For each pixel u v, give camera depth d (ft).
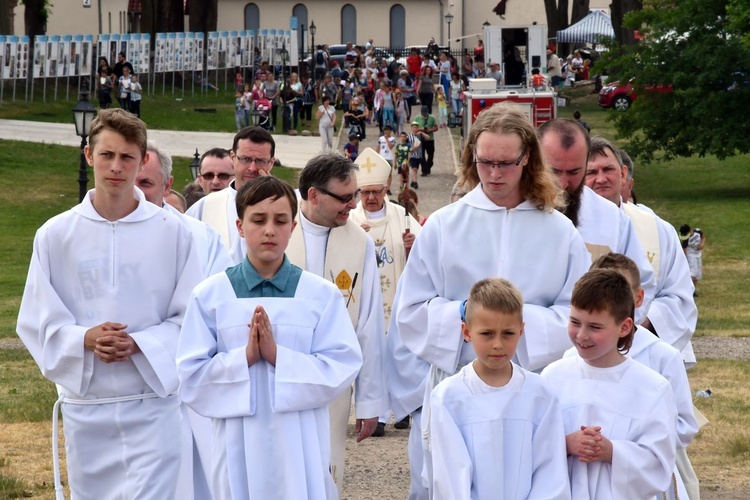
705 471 28.30
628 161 24.97
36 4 180.96
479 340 16.28
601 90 165.17
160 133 141.49
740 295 73.20
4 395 38.19
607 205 21.21
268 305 17.75
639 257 21.22
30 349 19.93
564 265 19.60
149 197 23.15
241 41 180.45
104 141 19.43
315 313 17.95
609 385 17.01
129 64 148.97
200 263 20.61
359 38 259.80
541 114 100.17
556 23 200.03
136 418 19.84
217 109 161.68
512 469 16.62
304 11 260.01
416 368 21.47
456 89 152.46
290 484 17.34
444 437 16.57
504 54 153.28
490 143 18.92
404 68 177.88
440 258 19.95
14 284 75.25
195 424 20.47
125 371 19.83
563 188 20.83
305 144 138.51
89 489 20.18
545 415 16.71
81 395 19.80
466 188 20.49
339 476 23.00
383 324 23.68
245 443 17.42
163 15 183.21
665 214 107.04
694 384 41.73
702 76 112.98
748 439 31.01
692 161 133.08
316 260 23.79
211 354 17.71
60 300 19.71
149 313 20.04
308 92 157.58
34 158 123.65
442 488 16.56
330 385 17.60
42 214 105.19
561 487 16.43
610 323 16.47
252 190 17.46
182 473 20.17
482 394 16.78
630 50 118.62
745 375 43.60
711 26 113.80
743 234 96.73
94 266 19.84
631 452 16.56
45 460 29.25
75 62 156.56
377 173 32.32
